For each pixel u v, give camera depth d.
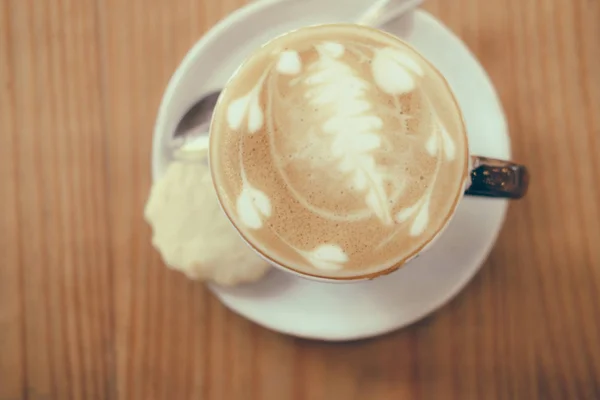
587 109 0.37
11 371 0.38
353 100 0.32
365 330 0.35
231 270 0.35
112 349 0.38
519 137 0.37
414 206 0.32
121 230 0.38
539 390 0.37
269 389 0.37
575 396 0.36
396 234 0.32
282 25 0.35
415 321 0.35
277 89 0.32
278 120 0.32
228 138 0.32
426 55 0.35
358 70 0.32
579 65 0.37
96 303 0.38
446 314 0.37
